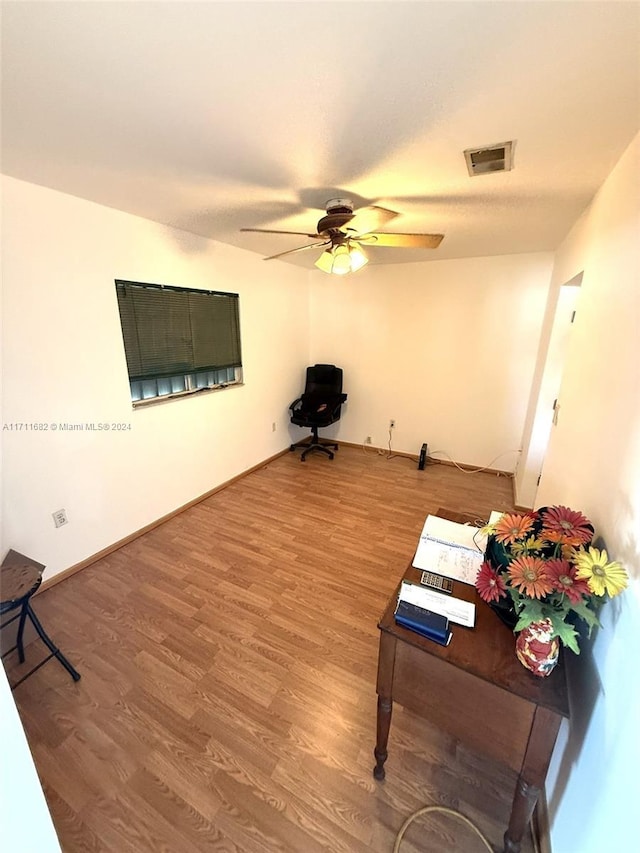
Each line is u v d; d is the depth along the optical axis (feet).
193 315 9.48
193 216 7.63
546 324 10.27
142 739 4.44
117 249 7.41
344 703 4.89
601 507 3.65
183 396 9.57
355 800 3.90
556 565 2.86
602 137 4.26
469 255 11.43
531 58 3.06
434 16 2.66
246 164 5.11
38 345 6.40
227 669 5.35
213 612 6.41
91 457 7.51
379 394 14.40
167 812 3.79
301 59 3.10
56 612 6.38
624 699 2.46
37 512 6.70
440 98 3.63
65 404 6.93
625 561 2.88
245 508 10.16
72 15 2.64
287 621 6.23
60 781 4.05
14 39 2.83
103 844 3.56
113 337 7.63
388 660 3.39
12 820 2.16
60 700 4.89
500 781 4.08
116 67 3.18
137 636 5.90
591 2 2.52
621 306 3.87
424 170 5.26
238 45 2.94
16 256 5.94
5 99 3.62
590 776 2.81
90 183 5.89
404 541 8.64
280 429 13.98
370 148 4.66
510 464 12.62
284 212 7.27
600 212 5.35
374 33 2.82
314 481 12.01
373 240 6.75
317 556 8.03
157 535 8.80
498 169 5.21
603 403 4.03
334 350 14.78
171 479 9.55
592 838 2.59
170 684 5.12
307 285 14.25
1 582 4.86
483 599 3.41
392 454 14.64
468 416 13.00
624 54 2.99
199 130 4.26
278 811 3.80
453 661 3.01
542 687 2.80
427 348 13.12
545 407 9.54
